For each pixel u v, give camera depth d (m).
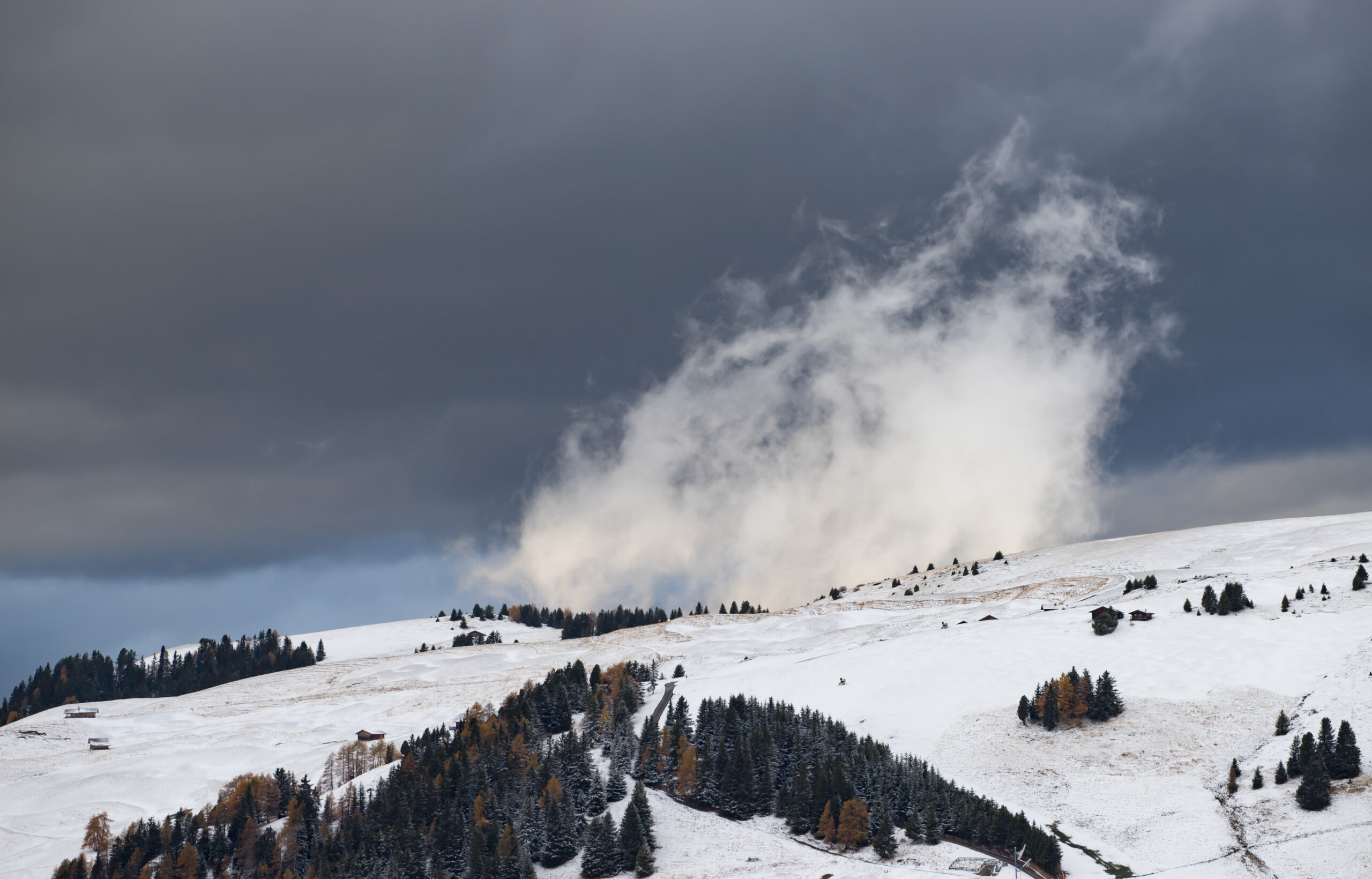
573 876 138.00
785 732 159.88
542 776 161.50
